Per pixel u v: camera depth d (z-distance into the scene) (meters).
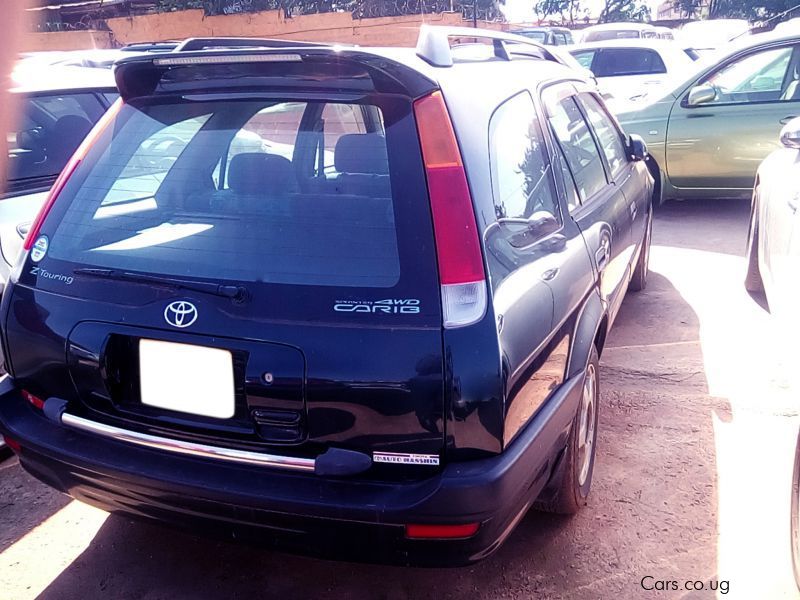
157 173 2.55
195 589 2.78
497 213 2.31
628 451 3.57
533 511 3.15
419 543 2.14
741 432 3.71
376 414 2.12
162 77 2.55
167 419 2.36
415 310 2.11
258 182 2.39
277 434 2.23
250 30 15.56
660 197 7.88
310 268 2.21
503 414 2.13
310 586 2.79
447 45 2.53
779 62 7.22
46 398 2.60
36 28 15.47
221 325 2.23
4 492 3.39
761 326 4.96
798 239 3.61
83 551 2.99
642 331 4.96
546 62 3.90
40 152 4.42
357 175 2.26
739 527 3.03
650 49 12.79
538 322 2.37
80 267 2.51
